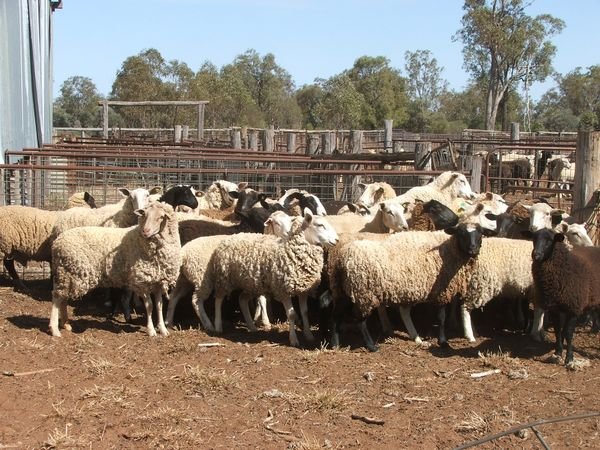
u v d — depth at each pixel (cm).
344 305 830
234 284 888
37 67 2333
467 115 10538
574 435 572
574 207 1031
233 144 2605
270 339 873
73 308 995
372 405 636
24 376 694
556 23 6875
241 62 8569
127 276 842
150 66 5666
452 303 886
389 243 827
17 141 1830
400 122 8388
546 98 10100
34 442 557
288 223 838
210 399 646
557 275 738
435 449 550
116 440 562
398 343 846
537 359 776
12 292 1044
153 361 754
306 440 561
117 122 5741
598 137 1000
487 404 638
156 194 1125
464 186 1188
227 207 1246
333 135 2409
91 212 1046
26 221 1027
